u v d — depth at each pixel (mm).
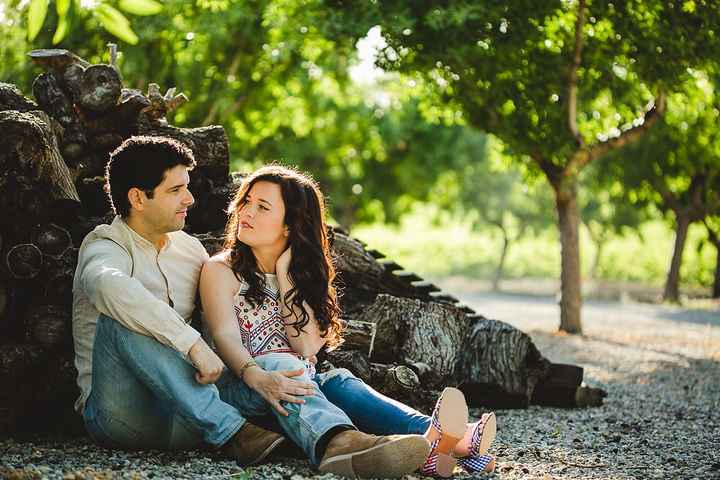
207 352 4242
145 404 4398
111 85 6164
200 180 6359
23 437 5047
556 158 15539
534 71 14484
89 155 6258
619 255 40719
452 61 13938
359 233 48438
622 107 15383
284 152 29109
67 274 5242
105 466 4281
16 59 14438
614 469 5090
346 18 13367
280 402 4285
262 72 18484
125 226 4590
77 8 3889
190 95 17484
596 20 13906
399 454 4098
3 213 5191
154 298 4242
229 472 4211
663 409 7922
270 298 4633
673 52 13414
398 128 35031
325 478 4145
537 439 6086
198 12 16312
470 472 4625
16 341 5164
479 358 7141
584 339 14812
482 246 46031
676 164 22000
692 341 14969
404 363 6477
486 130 15445
